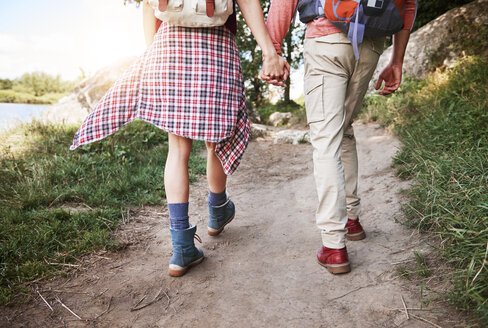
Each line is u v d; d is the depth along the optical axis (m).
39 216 2.30
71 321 1.48
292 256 2.02
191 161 4.11
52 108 6.89
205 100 1.68
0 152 3.69
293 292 1.65
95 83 7.02
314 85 1.76
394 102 5.30
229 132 1.75
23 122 5.02
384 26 1.65
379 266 1.77
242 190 3.45
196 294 1.68
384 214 2.40
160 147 4.34
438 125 3.40
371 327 1.35
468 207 1.72
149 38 1.83
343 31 1.66
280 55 1.76
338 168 1.73
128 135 4.50
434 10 7.59
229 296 1.65
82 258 2.00
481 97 3.74
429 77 5.77
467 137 2.91
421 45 6.44
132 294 1.68
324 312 1.48
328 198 1.73
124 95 1.72
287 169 4.25
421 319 1.34
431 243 1.87
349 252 1.97
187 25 1.59
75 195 2.74
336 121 1.74
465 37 6.04
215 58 1.70
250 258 2.03
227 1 1.58
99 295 1.67
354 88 1.87
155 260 2.02
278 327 1.41
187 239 1.83
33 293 1.66
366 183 3.09
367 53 1.78
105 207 2.62
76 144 1.69
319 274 1.78
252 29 1.70
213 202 2.22
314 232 2.35
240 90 1.83
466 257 1.52
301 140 5.68
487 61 5.25
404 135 3.90
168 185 1.80
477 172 2.18
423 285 1.53
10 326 1.43
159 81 1.68
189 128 1.67
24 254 1.90
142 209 2.78
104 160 3.61
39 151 3.81
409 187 2.71
